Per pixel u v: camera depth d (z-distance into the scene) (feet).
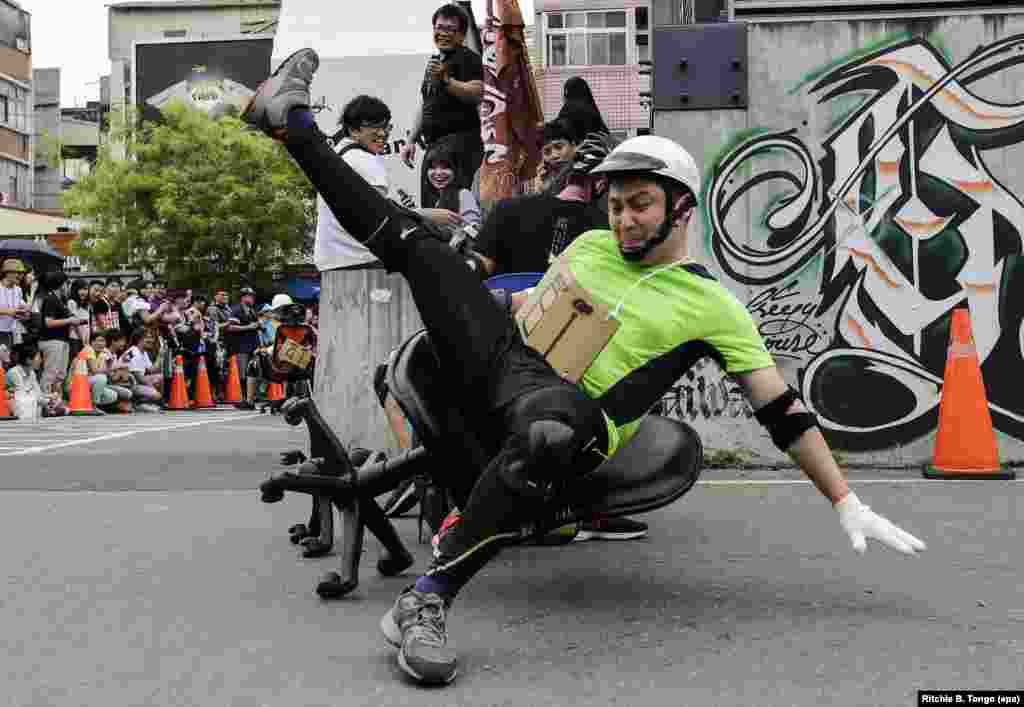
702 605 11.35
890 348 21.44
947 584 12.12
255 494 19.17
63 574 12.97
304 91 10.35
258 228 118.01
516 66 25.89
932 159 21.33
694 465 11.05
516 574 12.84
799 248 21.57
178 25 216.74
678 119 21.76
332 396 21.62
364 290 21.47
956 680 8.87
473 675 9.07
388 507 16.40
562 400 9.69
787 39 21.56
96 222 121.70
